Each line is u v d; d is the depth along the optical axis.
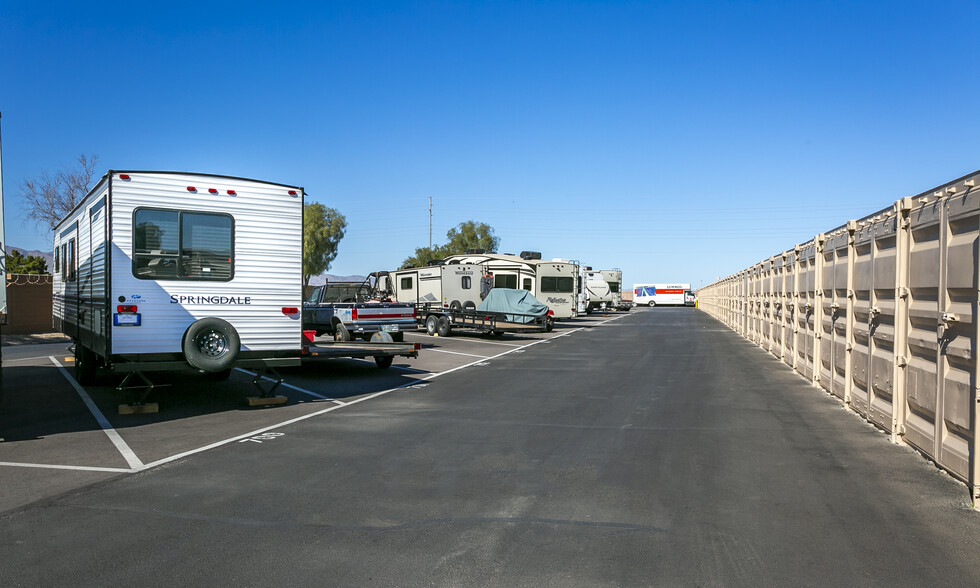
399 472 6.32
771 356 17.42
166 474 6.30
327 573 4.06
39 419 9.09
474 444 7.48
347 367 15.33
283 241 10.16
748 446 7.27
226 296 9.78
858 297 9.06
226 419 9.08
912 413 7.06
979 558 4.23
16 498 5.58
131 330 9.20
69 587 3.88
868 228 8.41
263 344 10.05
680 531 4.72
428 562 4.21
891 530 4.71
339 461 6.75
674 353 18.45
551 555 4.31
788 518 4.97
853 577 3.96
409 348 13.37
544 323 24.70
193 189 9.52
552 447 7.30
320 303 18.86
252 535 4.70
